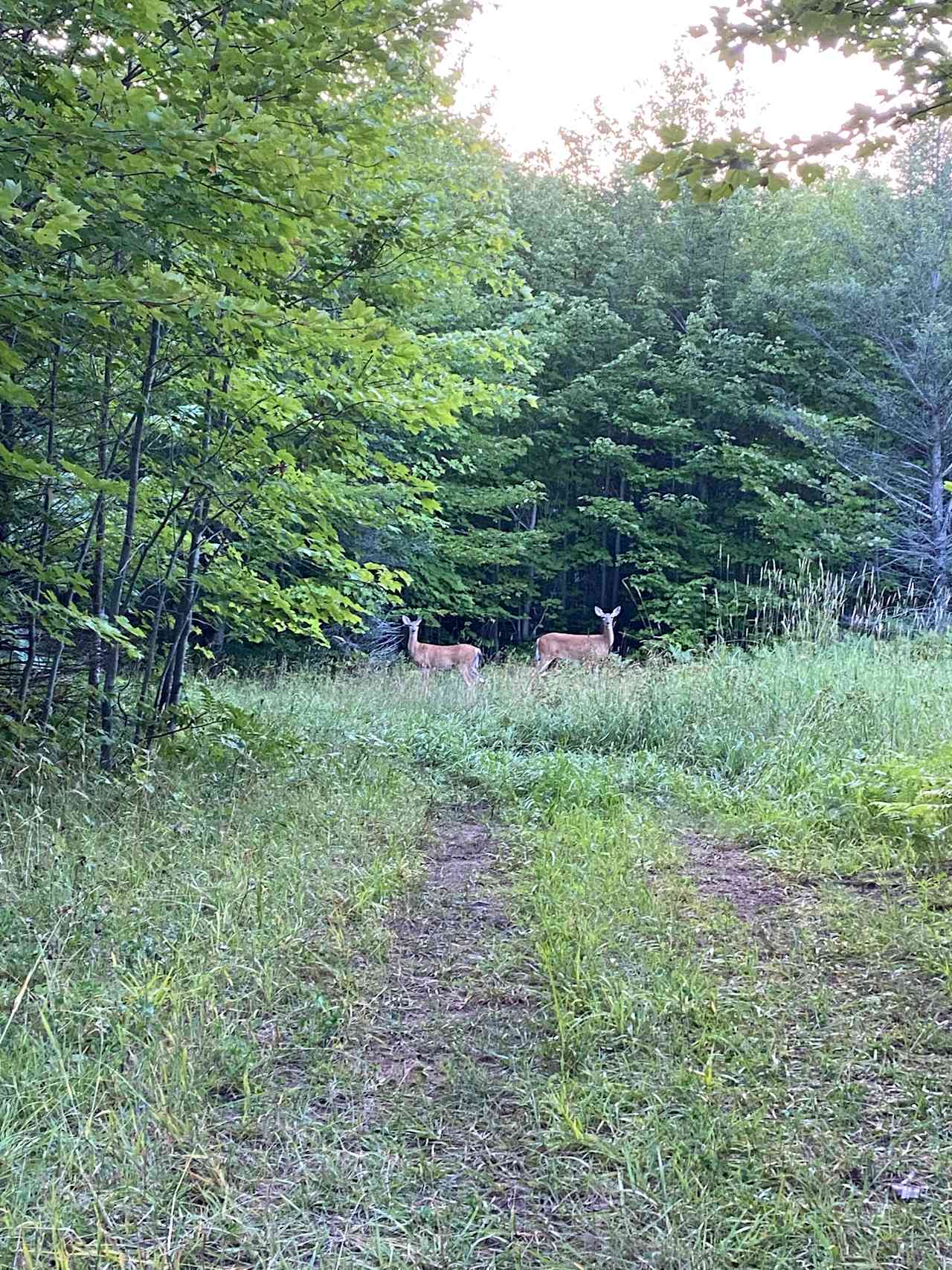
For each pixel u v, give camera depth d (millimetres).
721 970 3773
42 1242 2162
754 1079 2941
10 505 6293
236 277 4973
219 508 7496
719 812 6363
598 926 4176
